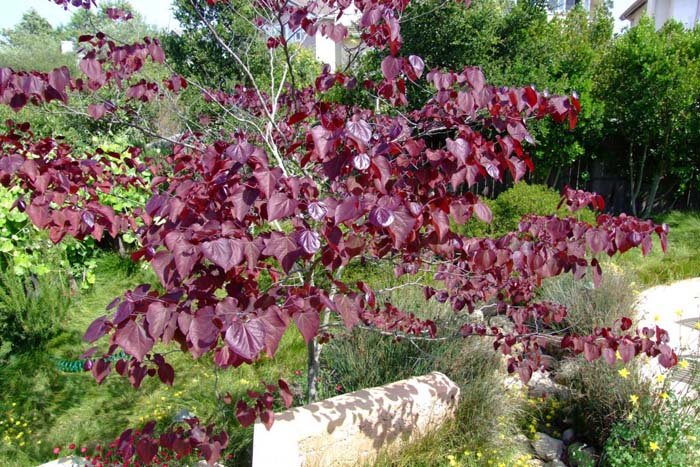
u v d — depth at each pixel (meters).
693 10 16.77
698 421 2.28
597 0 18.72
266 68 5.16
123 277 5.15
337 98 4.38
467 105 1.53
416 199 1.61
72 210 1.79
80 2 2.33
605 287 3.96
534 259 1.74
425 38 7.37
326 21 2.35
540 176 8.94
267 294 1.41
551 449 2.57
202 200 1.46
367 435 2.34
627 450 2.30
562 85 7.98
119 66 2.38
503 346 2.43
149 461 1.69
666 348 2.03
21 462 2.49
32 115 5.38
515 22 8.25
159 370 1.57
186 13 5.68
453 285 2.38
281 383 1.96
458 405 2.68
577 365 2.97
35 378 3.30
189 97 4.34
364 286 1.87
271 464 1.93
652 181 8.84
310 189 1.35
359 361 3.02
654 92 7.89
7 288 3.84
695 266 5.61
